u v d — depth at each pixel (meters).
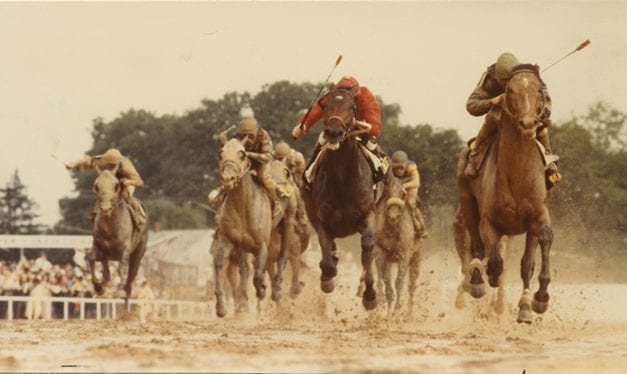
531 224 12.31
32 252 37.50
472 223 13.22
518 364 9.66
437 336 12.50
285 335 12.77
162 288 36.50
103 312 27.25
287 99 57.19
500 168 12.16
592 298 25.45
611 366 9.66
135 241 18.34
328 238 12.91
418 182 17.69
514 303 22.20
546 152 12.41
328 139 11.99
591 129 46.66
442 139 50.81
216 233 17.66
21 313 26.73
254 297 23.33
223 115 59.03
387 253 17.30
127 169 18.11
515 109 11.69
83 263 28.05
